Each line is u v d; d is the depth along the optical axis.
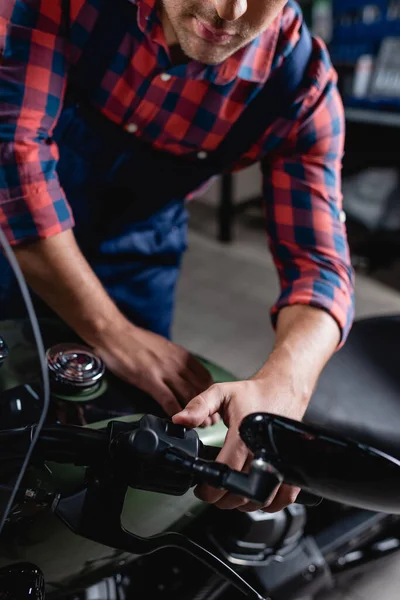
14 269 0.36
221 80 0.76
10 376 0.59
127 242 0.97
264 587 0.81
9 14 0.69
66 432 0.45
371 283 2.62
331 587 1.15
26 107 0.70
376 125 2.21
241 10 0.56
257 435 0.40
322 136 0.84
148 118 0.83
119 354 0.68
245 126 0.83
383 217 2.65
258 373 0.65
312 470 0.38
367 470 0.37
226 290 2.50
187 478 0.43
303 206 0.83
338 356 1.01
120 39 0.75
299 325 0.73
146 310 1.04
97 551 0.56
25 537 0.51
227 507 0.52
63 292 0.70
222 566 0.49
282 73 0.79
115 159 0.88
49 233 0.70
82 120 0.85
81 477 0.51
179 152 0.89
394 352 1.03
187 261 2.71
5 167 0.69
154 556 0.87
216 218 3.19
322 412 0.92
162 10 0.71
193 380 0.68
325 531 0.97
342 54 2.73
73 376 0.61
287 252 0.83
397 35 2.50
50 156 0.73
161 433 0.44
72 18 0.74
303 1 2.86
